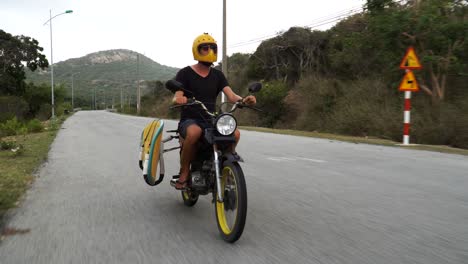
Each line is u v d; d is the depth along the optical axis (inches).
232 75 1475.1
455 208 194.7
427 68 610.2
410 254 135.3
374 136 655.1
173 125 871.1
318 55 1124.5
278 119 1051.3
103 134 683.4
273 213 187.9
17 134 780.0
